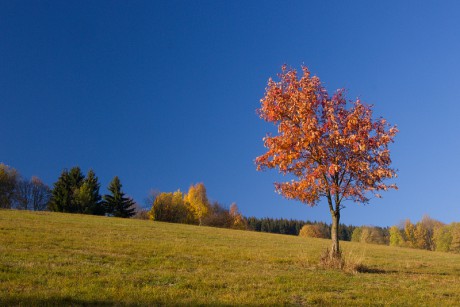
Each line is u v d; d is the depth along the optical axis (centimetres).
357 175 2086
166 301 1134
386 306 1244
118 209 9456
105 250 2283
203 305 1109
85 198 8700
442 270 2620
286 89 2205
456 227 10619
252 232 6153
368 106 2112
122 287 1298
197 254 2452
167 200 10188
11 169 9712
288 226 17375
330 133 2094
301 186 2088
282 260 2381
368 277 1848
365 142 2058
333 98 2164
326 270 2014
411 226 11731
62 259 1798
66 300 1091
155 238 3391
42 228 3244
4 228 2984
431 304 1303
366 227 13275
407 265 2738
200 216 9875
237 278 1600
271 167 2178
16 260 1677
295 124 2170
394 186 2062
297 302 1250
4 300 1043
